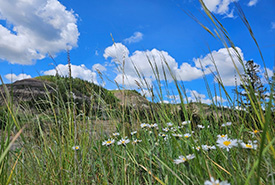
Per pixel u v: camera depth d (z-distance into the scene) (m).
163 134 1.84
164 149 1.66
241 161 1.19
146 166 1.53
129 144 1.93
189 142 1.35
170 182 1.21
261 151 0.55
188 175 1.13
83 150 1.73
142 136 2.11
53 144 2.18
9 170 1.56
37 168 1.75
